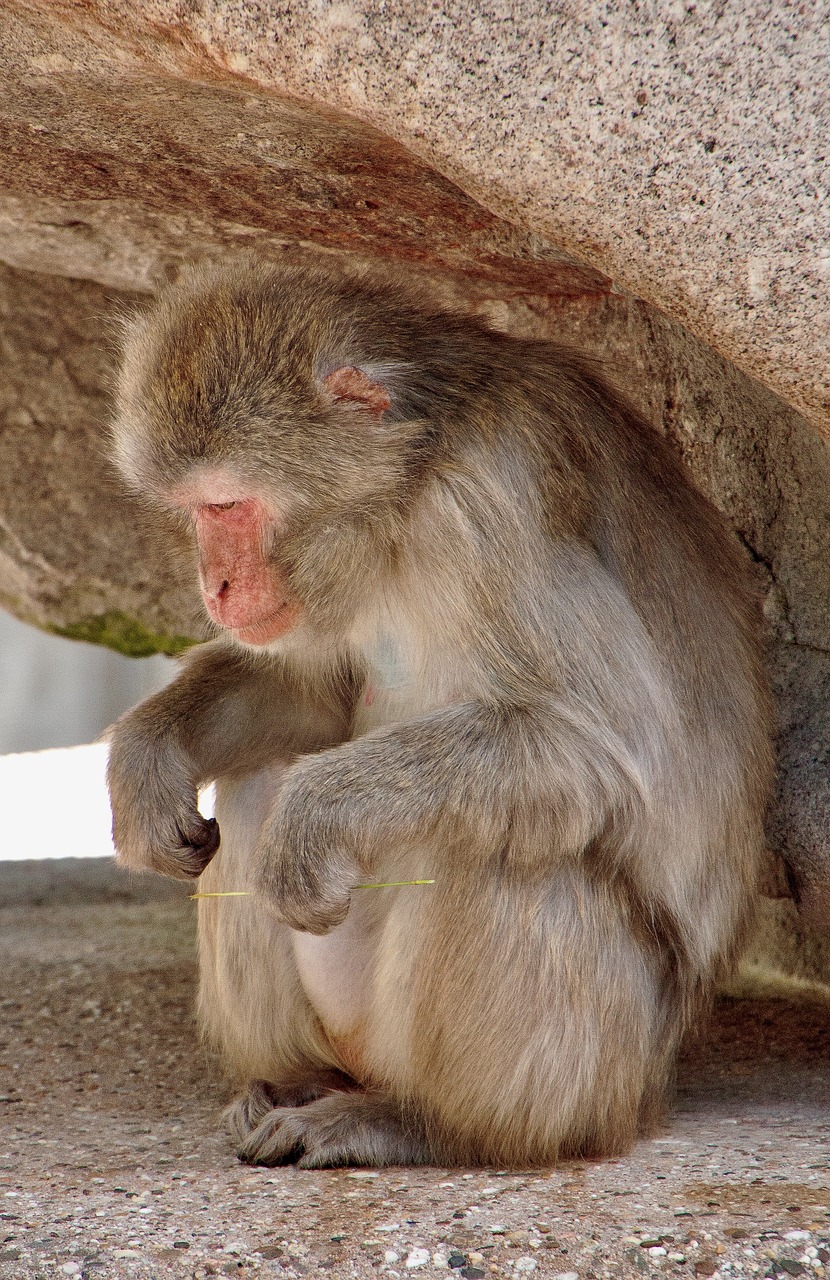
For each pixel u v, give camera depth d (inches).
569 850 293.9
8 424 523.8
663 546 333.4
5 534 527.2
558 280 399.5
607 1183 277.3
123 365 333.4
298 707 363.9
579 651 297.4
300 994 344.8
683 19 233.8
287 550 310.0
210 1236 249.9
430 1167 303.3
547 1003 297.4
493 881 297.7
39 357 518.0
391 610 317.7
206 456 304.7
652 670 308.5
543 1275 234.4
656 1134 321.1
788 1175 275.7
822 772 362.9
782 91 236.5
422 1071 304.2
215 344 309.3
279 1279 233.8
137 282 473.1
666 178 248.8
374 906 328.8
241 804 350.0
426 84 248.7
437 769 294.5
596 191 253.9
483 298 421.7
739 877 339.9
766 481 374.9
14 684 1459.2
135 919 604.7
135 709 351.9
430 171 338.3
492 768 292.0
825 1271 234.4
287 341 309.4
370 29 245.0
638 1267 235.5
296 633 318.3
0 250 475.8
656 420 399.9
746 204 247.9
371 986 327.0
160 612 532.1
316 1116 310.3
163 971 498.0
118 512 524.4
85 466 522.9
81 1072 386.0
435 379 317.4
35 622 577.9
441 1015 299.9
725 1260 237.1
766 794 352.8
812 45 231.9
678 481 353.7
